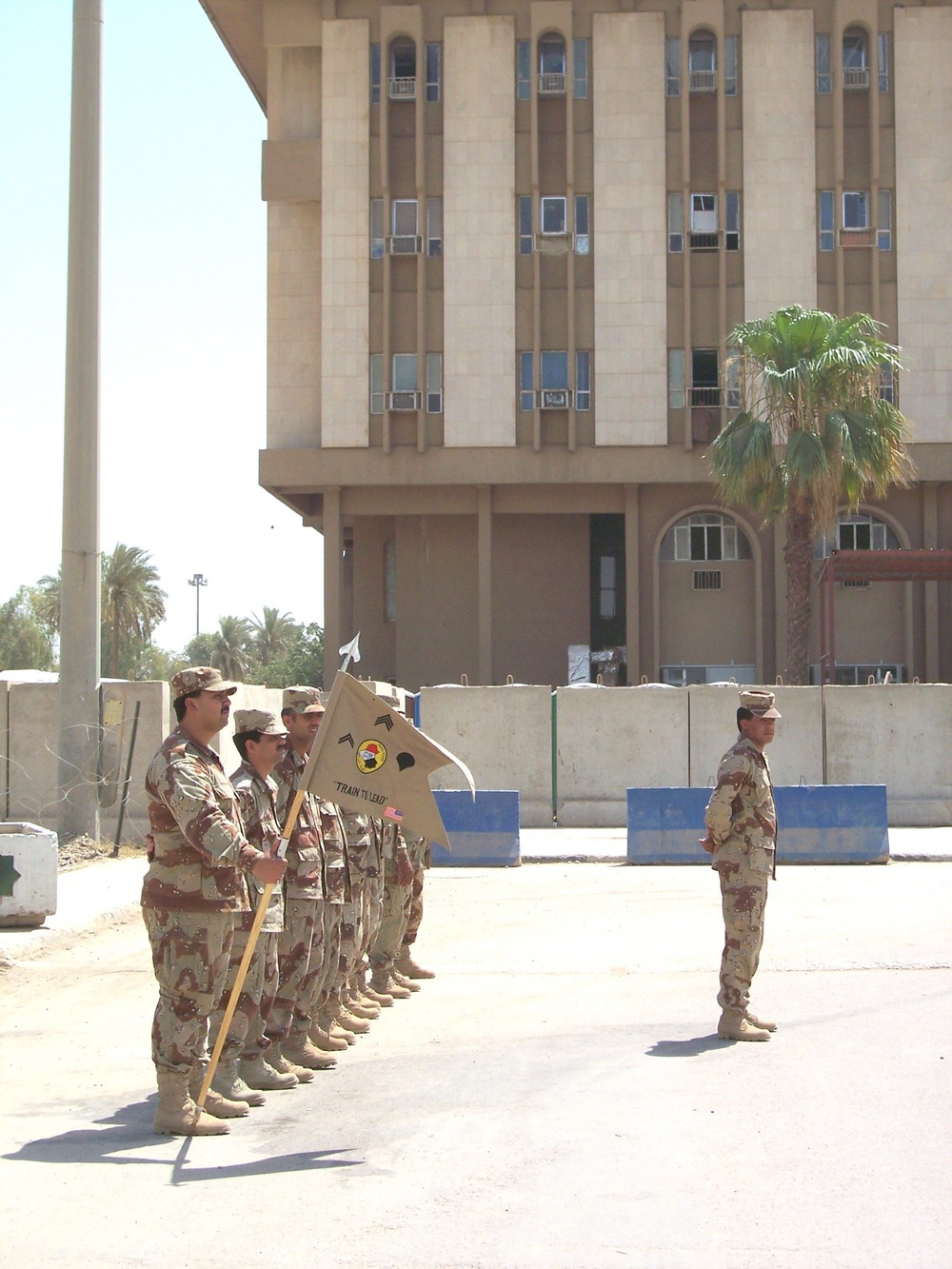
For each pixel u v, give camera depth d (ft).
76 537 59.41
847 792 61.41
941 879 55.11
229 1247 16.22
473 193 151.43
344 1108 22.61
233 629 334.65
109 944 39.68
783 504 115.75
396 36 152.05
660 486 152.97
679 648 154.61
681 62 151.02
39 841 39.86
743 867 27.30
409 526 159.94
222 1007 23.12
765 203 150.41
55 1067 25.86
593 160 151.84
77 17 60.39
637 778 76.79
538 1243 16.21
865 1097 22.80
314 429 154.71
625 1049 26.50
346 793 22.25
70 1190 18.47
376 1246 16.20
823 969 34.78
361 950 28.86
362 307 151.43
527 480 149.69
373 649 165.89
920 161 149.28
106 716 60.64
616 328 150.41
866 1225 16.81
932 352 148.05
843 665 153.07
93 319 59.93
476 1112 22.20
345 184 152.05
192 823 20.25
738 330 115.85
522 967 36.04
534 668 159.53
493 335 150.61
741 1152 19.85
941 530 150.51
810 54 150.92
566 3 150.82
